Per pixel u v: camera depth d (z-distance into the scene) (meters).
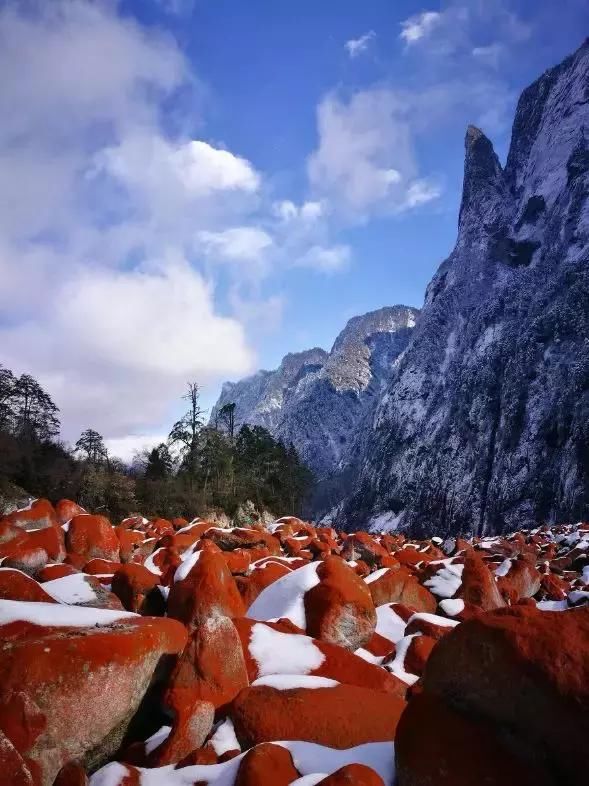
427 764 3.75
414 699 4.20
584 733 3.47
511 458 141.00
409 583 11.10
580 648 3.72
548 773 3.57
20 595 7.19
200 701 5.22
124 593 9.29
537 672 3.70
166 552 13.96
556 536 30.56
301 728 5.02
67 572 9.88
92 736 4.85
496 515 135.38
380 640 8.73
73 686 4.76
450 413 183.50
